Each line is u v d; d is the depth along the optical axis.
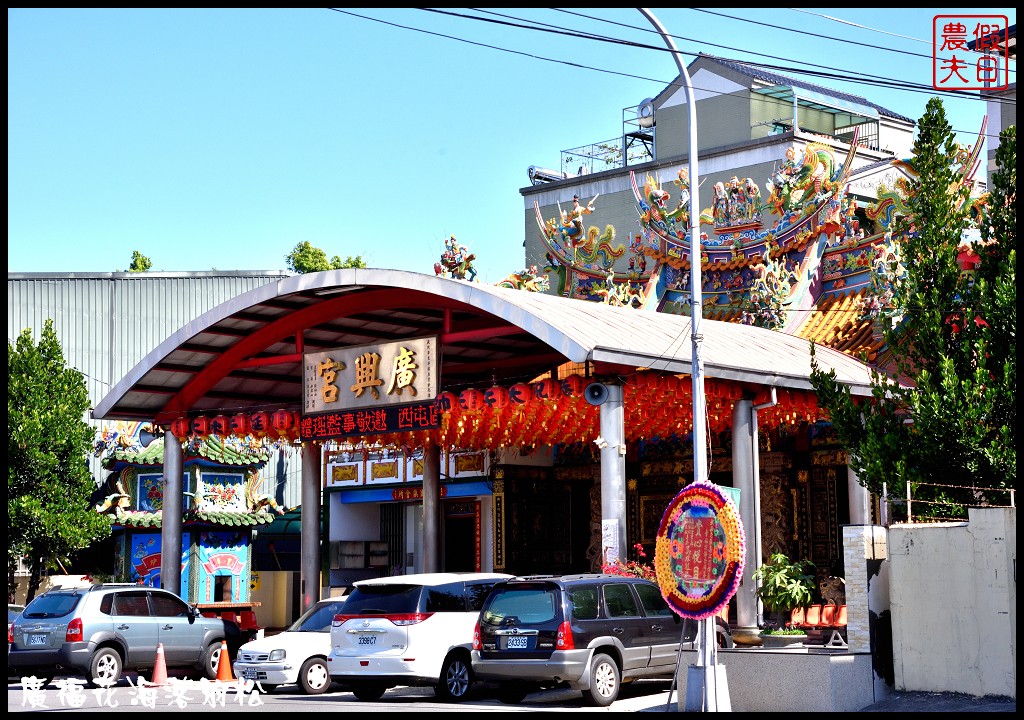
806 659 15.76
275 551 39.44
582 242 32.66
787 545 28.52
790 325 28.45
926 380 17.20
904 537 16.31
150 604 22.67
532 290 32.16
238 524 33.88
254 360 27.16
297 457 41.47
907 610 16.19
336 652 19.00
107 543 37.09
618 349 20.25
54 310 41.31
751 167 48.19
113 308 42.12
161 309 42.84
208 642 23.39
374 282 23.34
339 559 38.62
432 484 31.30
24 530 31.55
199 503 33.56
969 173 25.08
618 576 18.52
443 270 30.69
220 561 34.16
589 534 33.47
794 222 29.34
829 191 29.00
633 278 32.38
